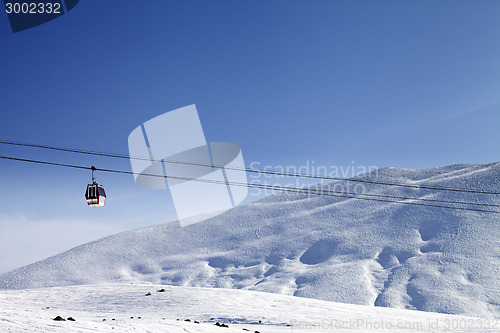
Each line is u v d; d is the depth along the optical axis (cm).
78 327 2305
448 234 17225
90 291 7156
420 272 14300
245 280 17050
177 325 3030
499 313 11212
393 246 17438
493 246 15288
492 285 12738
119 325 2616
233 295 6494
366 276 15038
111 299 6438
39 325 2206
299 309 5472
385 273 15075
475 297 12162
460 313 11344
